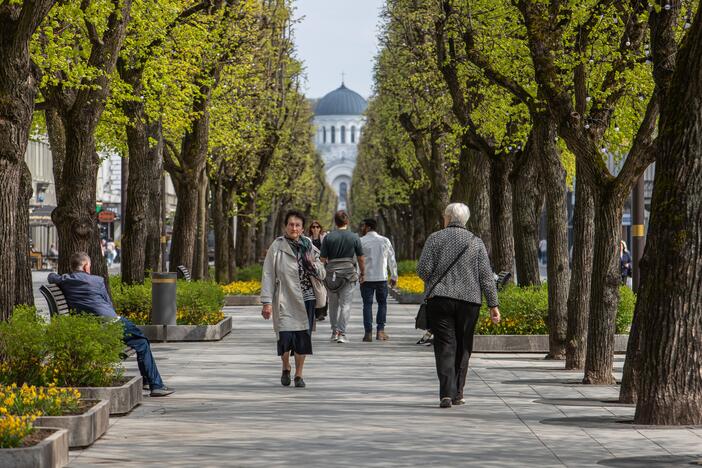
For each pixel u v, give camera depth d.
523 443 12.30
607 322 18.64
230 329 31.16
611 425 13.66
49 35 21.27
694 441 12.34
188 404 15.87
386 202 85.56
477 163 36.69
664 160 13.30
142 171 30.81
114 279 32.50
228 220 56.31
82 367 14.85
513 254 31.09
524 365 22.11
